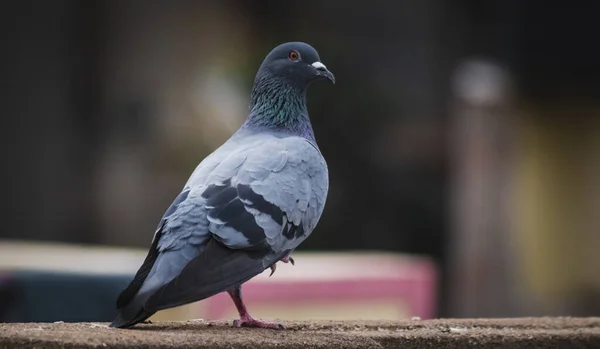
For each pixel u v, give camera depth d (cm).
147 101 1839
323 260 1113
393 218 1823
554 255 1927
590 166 1961
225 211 496
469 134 1412
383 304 930
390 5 1911
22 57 1759
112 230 1784
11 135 1755
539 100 1945
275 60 607
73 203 1784
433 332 530
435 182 1844
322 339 489
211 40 1888
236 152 538
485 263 1384
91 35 1819
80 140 1811
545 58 1922
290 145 556
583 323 589
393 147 1834
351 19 1909
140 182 1806
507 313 1388
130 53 1844
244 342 463
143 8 1850
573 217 1955
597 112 1948
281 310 862
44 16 1772
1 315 779
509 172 1415
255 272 498
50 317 782
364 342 496
